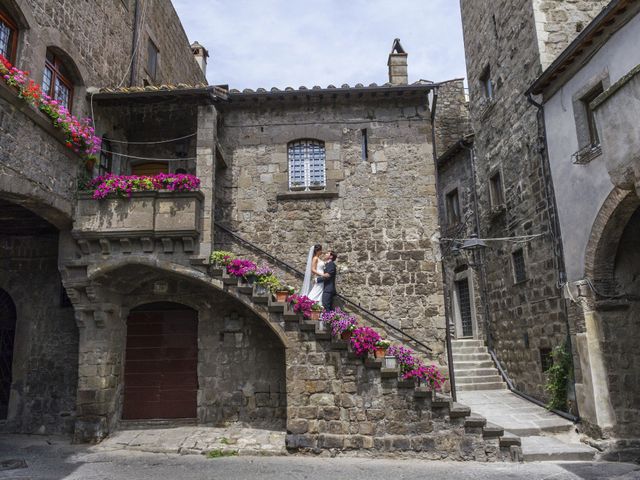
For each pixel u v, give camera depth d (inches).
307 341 309.4
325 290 346.6
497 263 502.6
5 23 280.8
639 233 329.4
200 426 361.7
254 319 375.6
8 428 370.9
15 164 271.3
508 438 288.5
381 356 303.9
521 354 447.2
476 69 548.4
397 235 382.3
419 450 289.1
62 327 386.6
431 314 369.1
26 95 270.1
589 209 326.6
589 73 328.5
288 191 391.9
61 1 333.4
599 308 321.1
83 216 331.9
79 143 329.4
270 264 381.1
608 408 312.0
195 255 333.4
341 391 301.0
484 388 468.8
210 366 370.9
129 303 382.0
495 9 491.2
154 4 514.6
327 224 386.3
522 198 432.8
